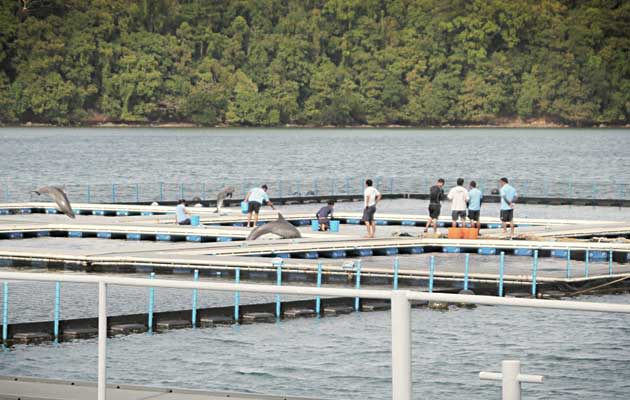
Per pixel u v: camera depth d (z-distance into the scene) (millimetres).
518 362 13797
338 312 32938
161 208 81125
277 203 96625
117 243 61312
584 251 55250
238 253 52219
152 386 18438
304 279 46500
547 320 17297
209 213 74000
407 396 14148
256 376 18688
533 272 44594
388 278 46156
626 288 46750
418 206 96250
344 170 173250
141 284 15406
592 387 16234
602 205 97250
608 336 16719
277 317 33750
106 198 113375
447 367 16891
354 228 71688
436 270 46594
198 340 20141
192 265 48312
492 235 60156
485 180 140875
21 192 122062
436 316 17875
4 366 22219
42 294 42125
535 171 172625
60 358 21891
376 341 18375
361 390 17547
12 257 50844
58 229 65062
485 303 13773
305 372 18031
